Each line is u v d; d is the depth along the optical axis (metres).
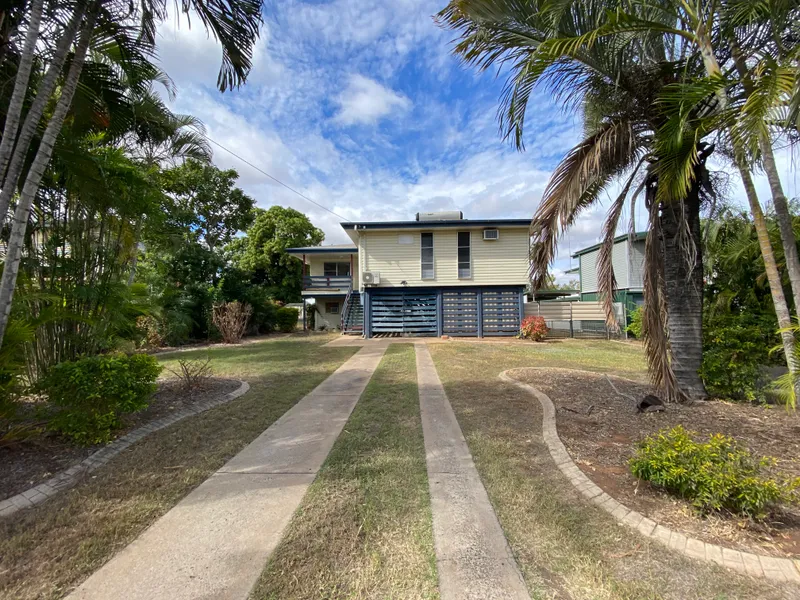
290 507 2.53
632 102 4.73
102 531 2.28
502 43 4.39
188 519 2.40
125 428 4.09
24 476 3.01
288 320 20.42
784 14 3.43
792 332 3.96
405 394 5.61
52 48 3.96
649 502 2.50
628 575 1.86
